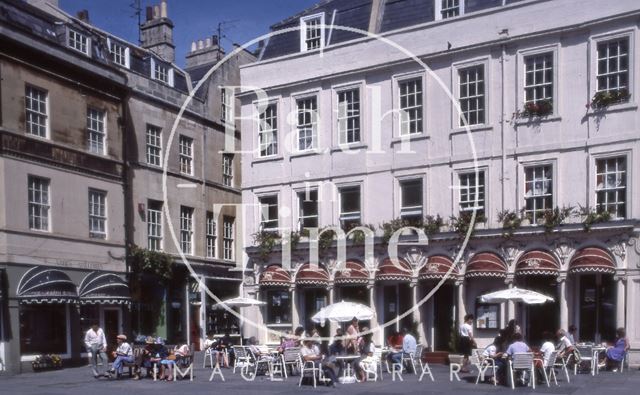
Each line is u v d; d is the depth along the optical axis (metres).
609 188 20.14
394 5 25.14
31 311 22.27
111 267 25.62
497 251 21.53
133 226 27.50
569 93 20.89
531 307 21.59
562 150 20.84
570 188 20.69
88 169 24.86
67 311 23.73
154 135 29.30
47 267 22.72
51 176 23.22
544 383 16.09
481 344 21.98
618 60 20.16
